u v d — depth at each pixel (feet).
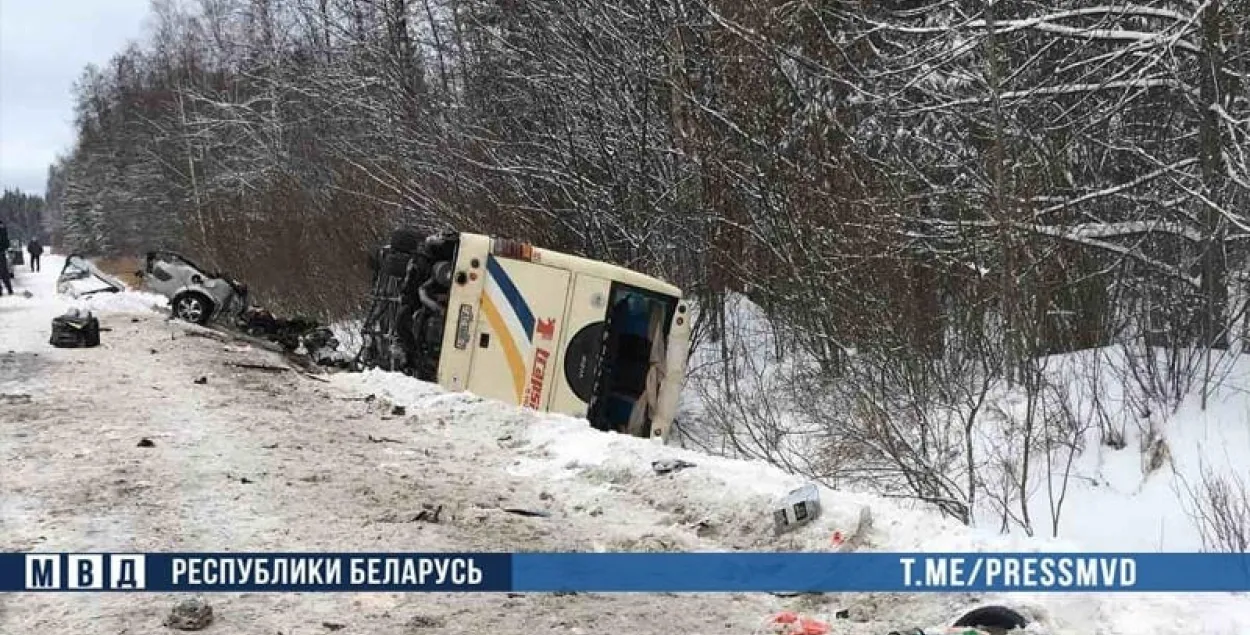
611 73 51.52
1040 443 29.43
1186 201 35.24
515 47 55.83
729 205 45.29
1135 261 35.60
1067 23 40.32
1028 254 34.40
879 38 45.68
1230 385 29.25
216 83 143.43
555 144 52.54
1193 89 36.94
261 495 22.18
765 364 44.32
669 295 38.47
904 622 16.26
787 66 44.16
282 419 31.86
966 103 39.14
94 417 30.45
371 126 70.38
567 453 27.86
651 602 17.03
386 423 32.40
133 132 186.70
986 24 36.60
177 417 31.14
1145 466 27.48
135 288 106.52
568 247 51.96
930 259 36.86
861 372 32.94
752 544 20.25
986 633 15.06
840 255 36.70
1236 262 33.30
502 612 16.31
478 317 36.96
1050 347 36.47
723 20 42.22
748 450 33.35
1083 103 39.75
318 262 72.54
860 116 44.24
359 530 20.04
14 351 45.52
